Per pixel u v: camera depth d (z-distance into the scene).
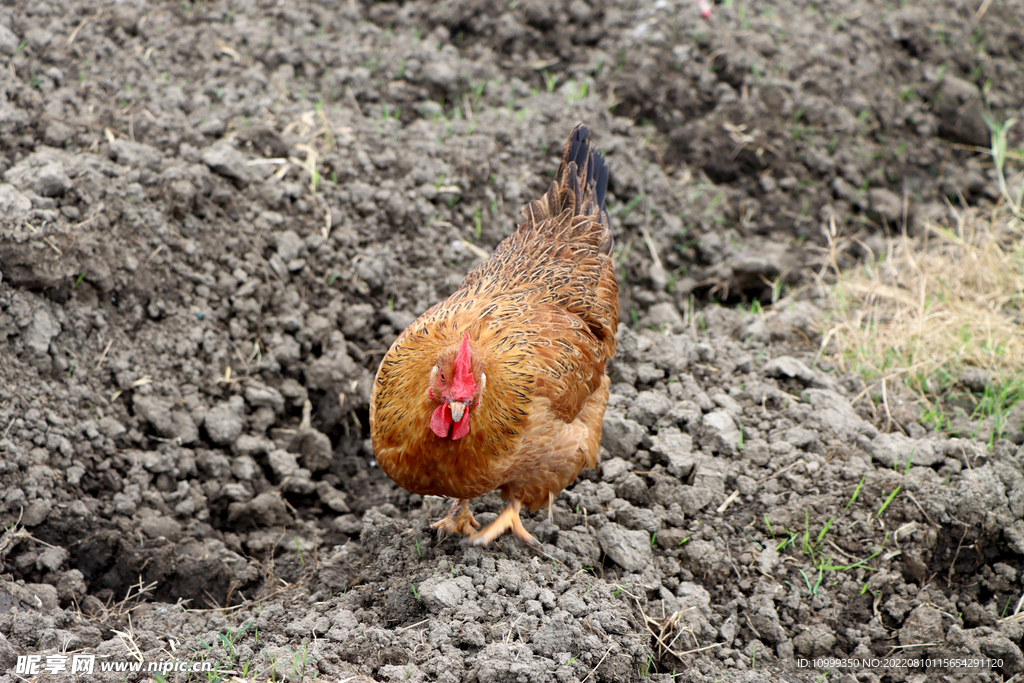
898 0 4.73
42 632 3.07
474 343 3.11
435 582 3.14
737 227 3.82
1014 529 3.27
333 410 3.42
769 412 3.39
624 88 4.04
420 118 3.78
